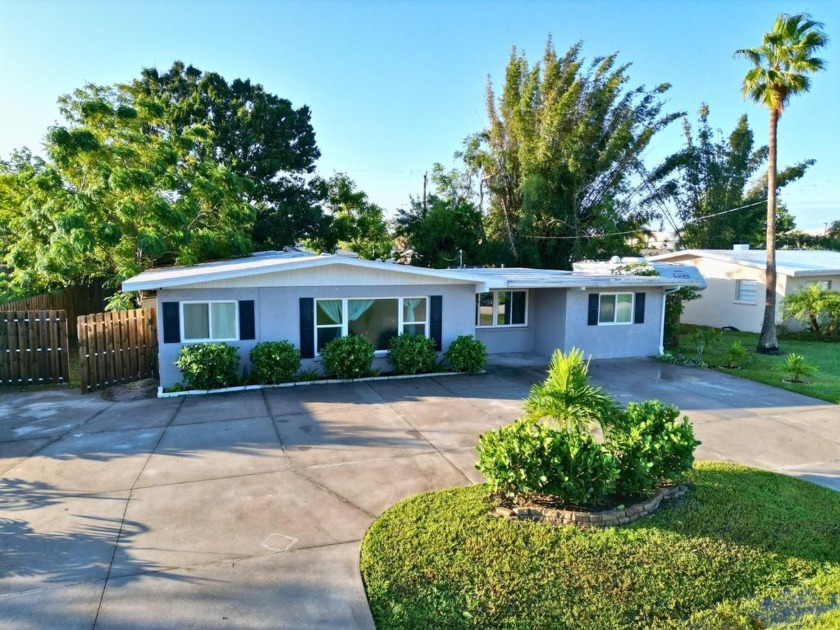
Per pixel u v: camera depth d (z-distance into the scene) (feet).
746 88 53.36
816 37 49.11
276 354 37.32
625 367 47.06
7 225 56.75
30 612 13.61
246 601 14.17
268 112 83.82
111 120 55.57
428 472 22.88
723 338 67.26
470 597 14.44
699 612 14.29
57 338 38.81
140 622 13.30
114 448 25.46
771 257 55.93
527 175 96.02
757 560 16.57
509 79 100.99
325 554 16.43
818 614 14.28
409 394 36.32
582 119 93.09
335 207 98.78
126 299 45.75
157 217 52.34
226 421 29.89
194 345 36.65
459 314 44.34
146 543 16.94
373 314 41.91
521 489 18.66
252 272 37.52
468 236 98.63
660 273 57.93
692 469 21.94
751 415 32.42
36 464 23.38
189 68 85.66
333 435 27.61
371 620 13.56
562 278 48.26
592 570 15.72
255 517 18.72
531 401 21.27
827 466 24.44
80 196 48.37
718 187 121.70
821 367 48.37
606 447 19.89
